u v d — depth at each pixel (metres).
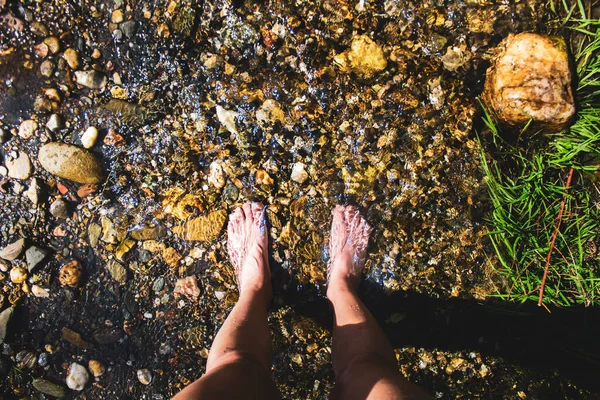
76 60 1.91
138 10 1.90
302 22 1.86
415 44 1.82
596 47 1.66
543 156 1.73
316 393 1.86
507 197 1.76
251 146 1.88
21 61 1.92
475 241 1.81
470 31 1.79
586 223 1.72
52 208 1.91
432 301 1.83
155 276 1.91
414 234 1.83
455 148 1.81
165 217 1.90
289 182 1.87
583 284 1.73
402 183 1.83
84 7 1.92
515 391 1.80
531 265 1.77
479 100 1.79
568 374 1.78
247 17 1.87
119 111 1.90
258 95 1.87
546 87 1.60
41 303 1.92
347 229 1.84
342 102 1.85
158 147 1.90
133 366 1.91
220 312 1.89
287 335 1.87
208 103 1.89
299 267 1.88
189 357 1.89
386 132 1.83
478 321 1.81
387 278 1.85
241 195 1.89
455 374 1.82
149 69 1.90
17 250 1.89
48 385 1.91
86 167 1.88
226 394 1.20
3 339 1.89
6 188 1.91
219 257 1.90
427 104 1.82
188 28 1.89
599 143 1.68
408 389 1.24
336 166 1.86
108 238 1.91
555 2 1.73
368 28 1.84
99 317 1.92
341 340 1.57
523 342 1.80
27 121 1.91
